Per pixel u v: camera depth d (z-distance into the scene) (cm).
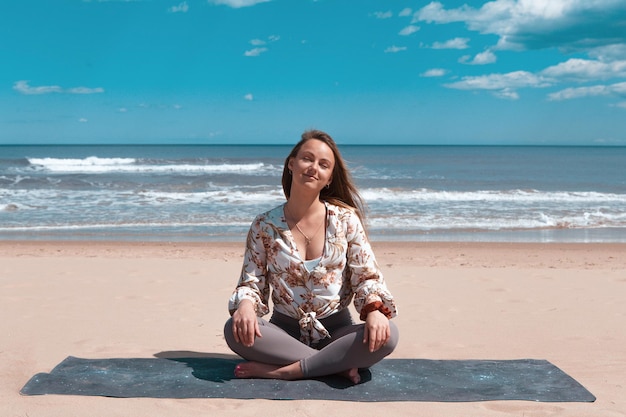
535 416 307
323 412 308
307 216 371
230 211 1897
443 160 6381
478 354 446
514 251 1239
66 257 1071
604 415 307
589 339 493
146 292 700
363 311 355
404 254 1181
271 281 376
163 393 336
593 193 2506
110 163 4231
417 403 324
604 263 1074
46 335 485
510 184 3275
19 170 3612
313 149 363
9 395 333
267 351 357
